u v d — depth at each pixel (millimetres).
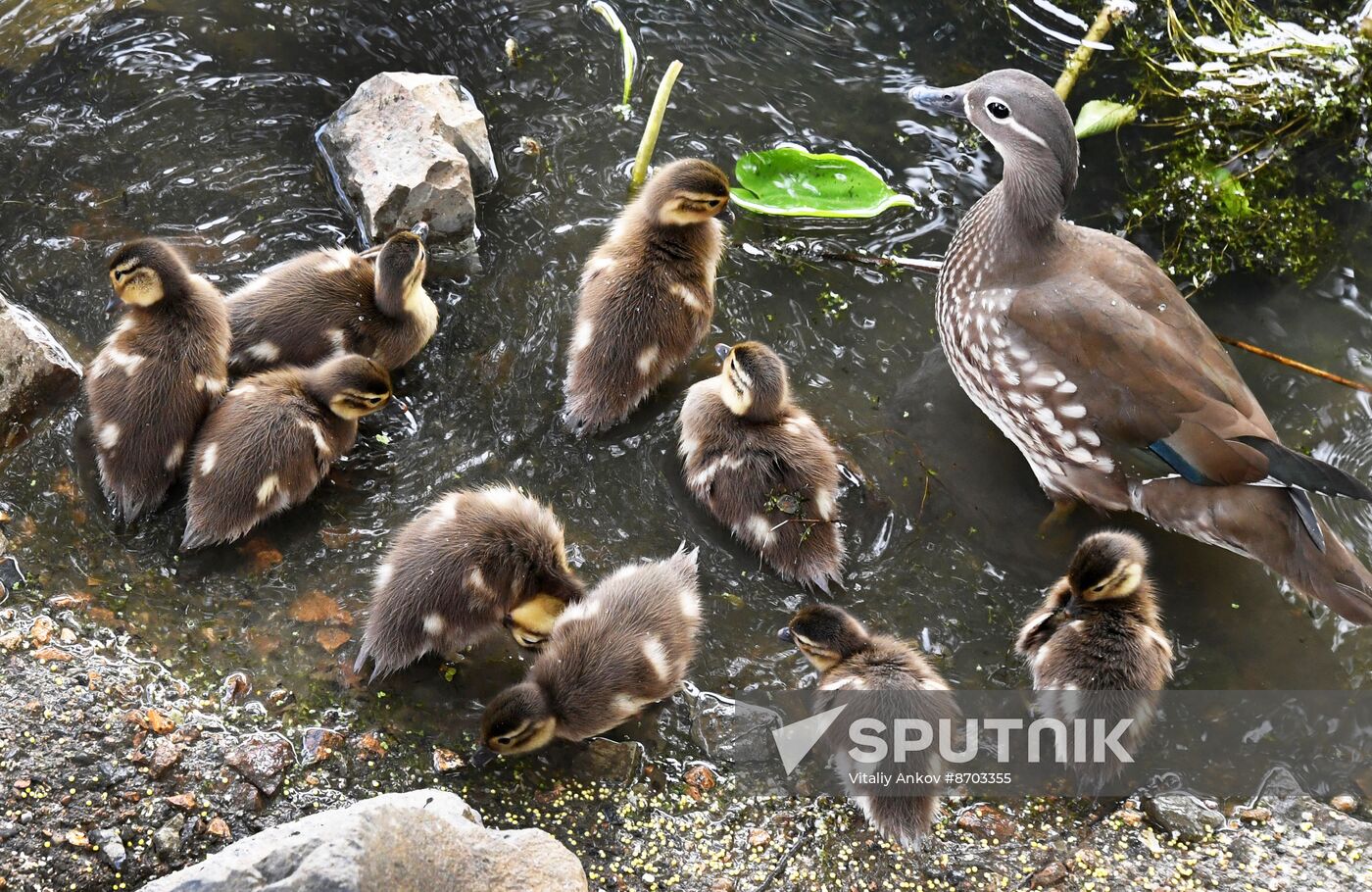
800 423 2475
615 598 2367
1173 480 2422
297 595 2410
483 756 2334
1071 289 2447
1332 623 2447
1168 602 2457
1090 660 2365
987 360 2480
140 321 2439
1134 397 2418
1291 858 2322
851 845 2324
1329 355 2566
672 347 2516
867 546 2469
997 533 2482
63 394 2471
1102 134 2684
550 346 2545
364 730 2350
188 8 2711
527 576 2393
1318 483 2375
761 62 2729
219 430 2422
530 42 2725
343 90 2674
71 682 2334
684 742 2367
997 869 2316
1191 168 2658
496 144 2656
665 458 2502
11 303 2502
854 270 2613
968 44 2746
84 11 2693
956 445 2525
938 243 2629
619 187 2641
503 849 2229
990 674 2414
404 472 2479
